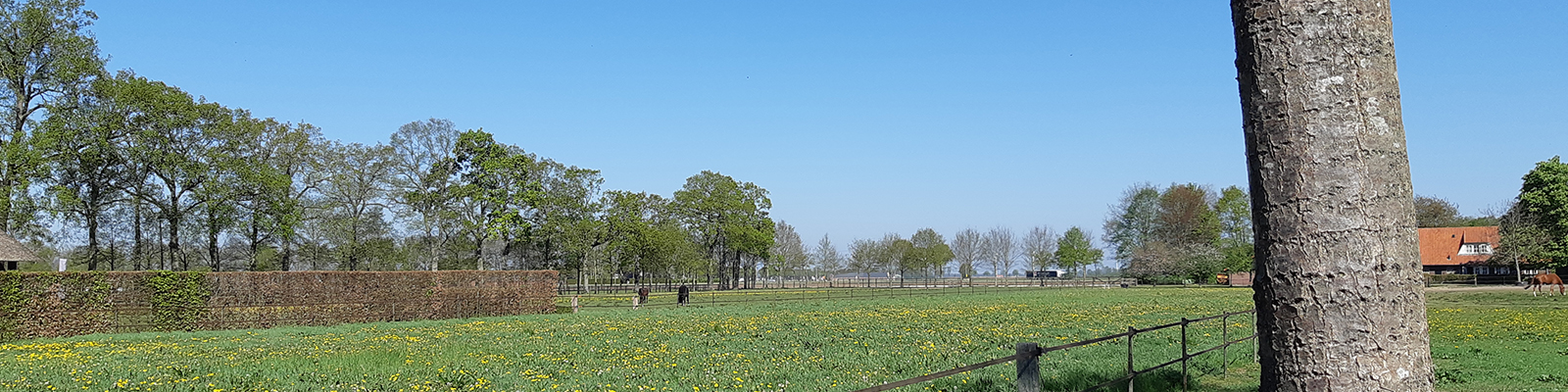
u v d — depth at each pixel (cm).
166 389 1298
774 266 10188
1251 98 562
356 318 3575
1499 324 2344
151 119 4450
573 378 1361
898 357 1609
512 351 1877
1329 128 531
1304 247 536
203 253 5309
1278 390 551
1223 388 1207
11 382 1381
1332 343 526
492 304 4006
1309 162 534
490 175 6019
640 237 7338
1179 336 1881
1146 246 9325
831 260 12431
